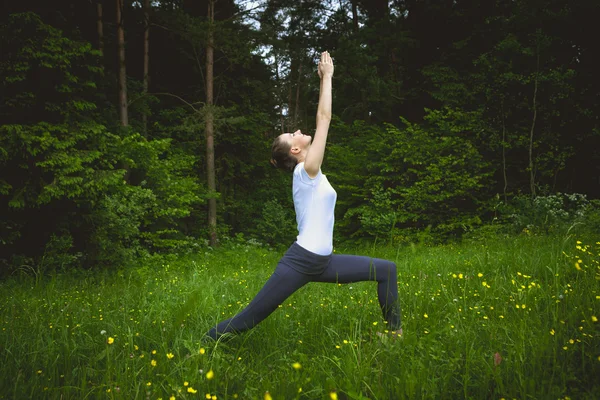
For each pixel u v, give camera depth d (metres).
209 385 1.80
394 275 2.52
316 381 1.85
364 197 14.41
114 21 15.24
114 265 8.64
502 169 14.29
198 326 2.81
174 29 14.76
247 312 2.41
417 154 13.51
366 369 1.84
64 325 2.65
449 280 3.94
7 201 7.59
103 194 8.55
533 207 11.34
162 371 1.99
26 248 7.97
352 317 2.91
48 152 7.70
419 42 17.52
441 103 17.08
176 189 12.51
